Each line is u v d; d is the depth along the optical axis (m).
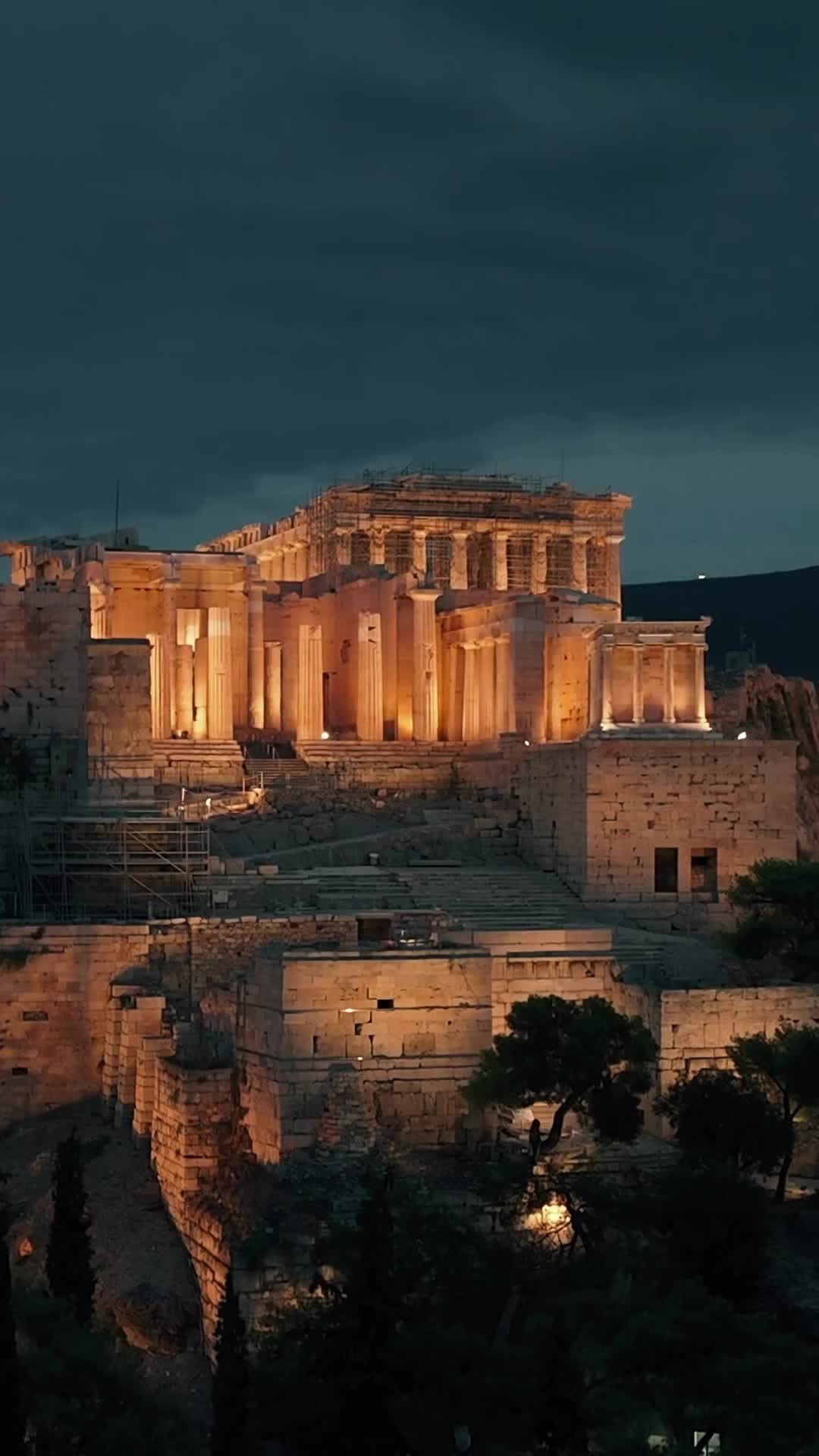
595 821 112.94
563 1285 75.00
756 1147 84.06
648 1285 76.62
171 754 125.44
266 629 141.88
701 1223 77.38
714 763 114.31
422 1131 87.00
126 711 111.94
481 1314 73.31
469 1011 87.81
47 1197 87.38
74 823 105.25
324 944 90.12
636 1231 79.69
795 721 155.88
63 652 115.38
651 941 101.38
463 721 137.38
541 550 184.25
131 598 134.38
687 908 113.69
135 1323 81.00
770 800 114.69
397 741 134.62
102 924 98.00
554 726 130.62
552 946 95.06
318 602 143.75
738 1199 78.25
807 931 97.88
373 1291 70.19
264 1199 81.75
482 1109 87.31
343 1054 86.12
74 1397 69.19
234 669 135.12
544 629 130.62
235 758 126.06
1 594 114.88
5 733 114.62
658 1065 89.75
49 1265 77.25
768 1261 78.25
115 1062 95.31
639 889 113.38
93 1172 90.62
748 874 113.81
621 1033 85.25
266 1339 73.12
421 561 179.75
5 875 106.25
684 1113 85.00
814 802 148.50
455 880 113.50
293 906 105.88
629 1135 83.94
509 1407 67.88
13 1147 93.81
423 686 135.62
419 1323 70.00
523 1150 85.75
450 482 183.62
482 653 134.88
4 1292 66.44
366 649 134.25
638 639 119.31
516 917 108.31
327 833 118.19
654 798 113.62
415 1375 68.56
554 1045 84.25
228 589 134.62
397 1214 77.62
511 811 120.50
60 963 97.06
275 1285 77.50
